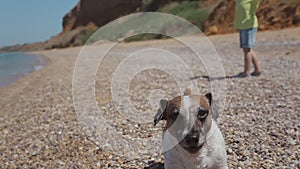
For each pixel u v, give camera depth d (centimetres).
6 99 1487
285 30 2381
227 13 3097
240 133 627
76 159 609
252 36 1099
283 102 802
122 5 5653
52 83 1730
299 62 1313
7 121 1017
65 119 888
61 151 659
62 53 5012
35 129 854
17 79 2333
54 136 758
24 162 635
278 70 1197
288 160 511
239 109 781
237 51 1908
